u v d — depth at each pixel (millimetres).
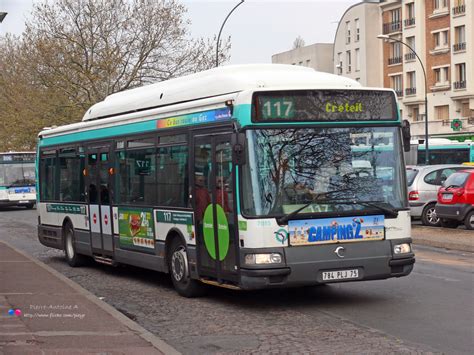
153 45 47531
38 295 11406
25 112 50812
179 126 11812
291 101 10164
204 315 10359
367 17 78688
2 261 16203
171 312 10695
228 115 10391
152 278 14633
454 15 66188
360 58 79562
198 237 11242
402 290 11969
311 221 9992
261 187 9938
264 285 9805
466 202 21484
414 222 25734
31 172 48094
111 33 47781
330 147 10258
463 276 13586
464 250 18141
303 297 11547
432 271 14312
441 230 21719
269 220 9844
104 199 14820
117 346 7867
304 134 10180
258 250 9820
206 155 10984
